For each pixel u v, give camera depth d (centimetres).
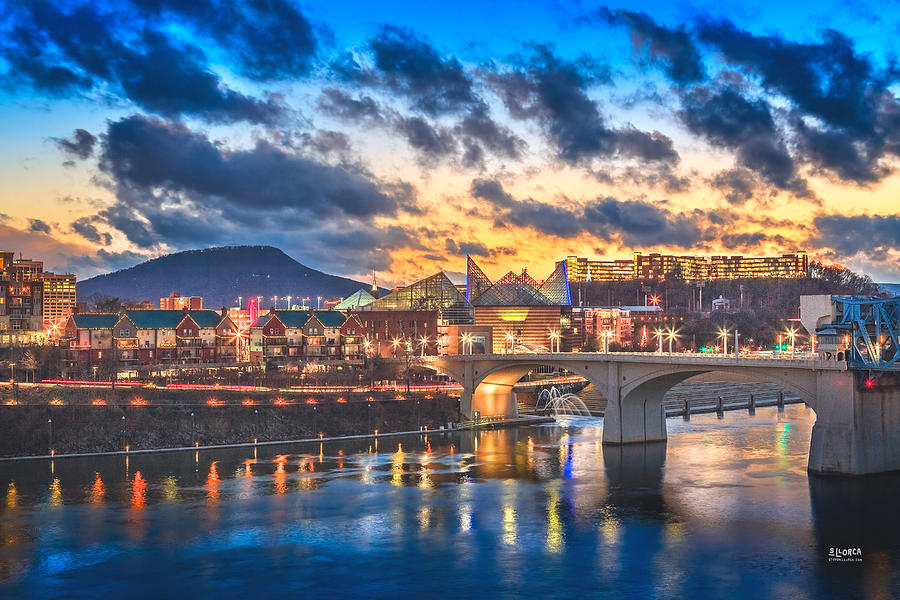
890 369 12150
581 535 10400
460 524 10931
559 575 9050
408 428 18775
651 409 16950
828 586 8669
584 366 17375
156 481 13325
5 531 10644
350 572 9206
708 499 11906
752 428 18675
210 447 16275
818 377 13025
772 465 14050
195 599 8538
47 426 15550
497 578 8988
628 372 16488
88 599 8569
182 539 10338
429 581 8919
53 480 13350
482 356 19700
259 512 11506
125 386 18088
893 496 11731
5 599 8575
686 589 8631
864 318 12838
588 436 18112
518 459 15275
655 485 12862
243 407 17312
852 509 11188
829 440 12838
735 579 8875
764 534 10269
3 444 15088
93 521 11056
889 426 13062
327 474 13925
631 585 8750
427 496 12381
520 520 11088
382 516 11319
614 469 14162
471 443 17212
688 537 10231
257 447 16462
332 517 11262
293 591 8694
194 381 19800
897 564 9244
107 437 15788
